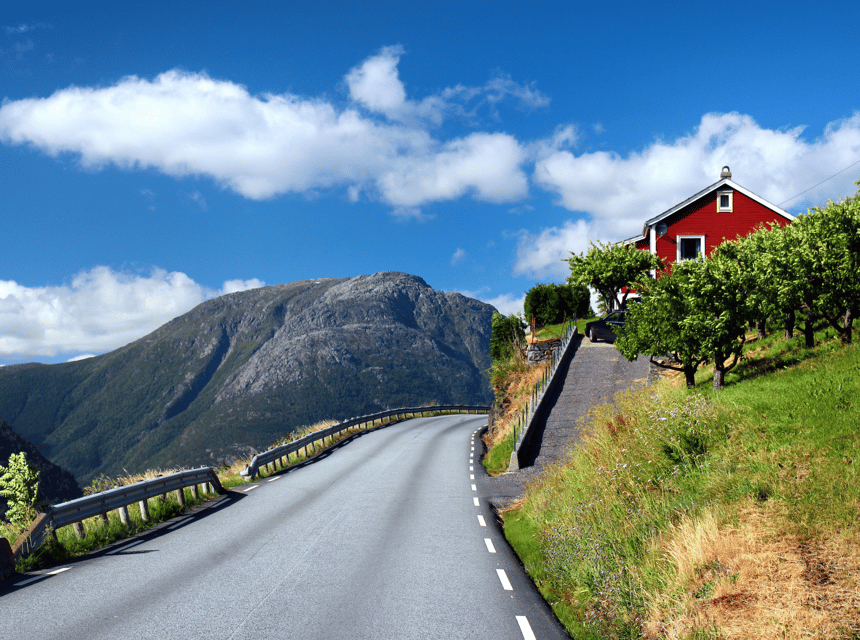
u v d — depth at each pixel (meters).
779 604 5.56
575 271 37.16
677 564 7.00
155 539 11.40
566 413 24.30
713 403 12.03
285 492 16.72
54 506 10.23
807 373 13.15
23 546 9.40
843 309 16.59
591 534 8.80
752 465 8.84
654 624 6.27
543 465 19.44
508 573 9.05
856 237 15.70
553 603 7.82
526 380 31.66
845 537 6.34
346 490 16.94
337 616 7.02
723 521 7.49
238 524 12.60
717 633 5.39
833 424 9.51
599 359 31.03
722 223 36.44
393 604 7.50
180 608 7.27
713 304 16.48
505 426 28.78
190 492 15.77
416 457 24.98
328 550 10.32
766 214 36.31
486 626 6.79
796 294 16.00
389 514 13.60
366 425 40.09
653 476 10.31
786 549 6.47
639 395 15.57
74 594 7.90
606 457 12.07
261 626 6.65
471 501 15.41
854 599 5.38
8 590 8.19
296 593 7.91
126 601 7.56
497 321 41.25
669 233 36.62
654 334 17.97
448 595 7.92
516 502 15.41
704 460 9.95
